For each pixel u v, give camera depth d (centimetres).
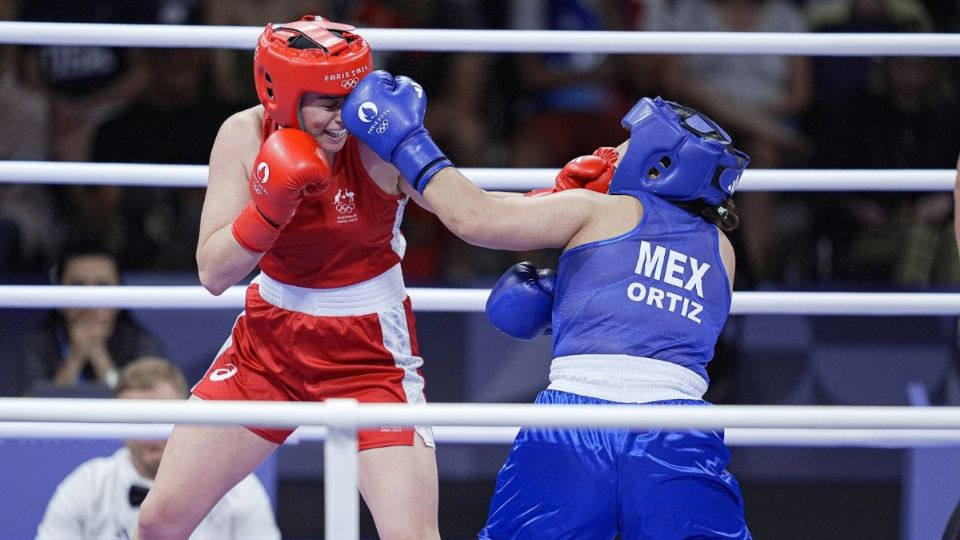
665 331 589
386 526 588
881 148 1316
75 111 1326
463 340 1126
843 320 1143
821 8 1381
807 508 1143
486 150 1334
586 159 624
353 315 607
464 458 1149
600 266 593
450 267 1245
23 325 1111
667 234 599
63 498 898
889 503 1145
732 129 1354
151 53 1322
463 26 1330
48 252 1266
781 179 734
